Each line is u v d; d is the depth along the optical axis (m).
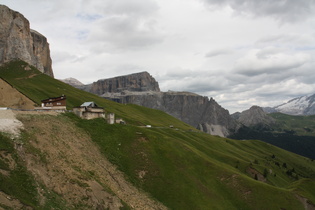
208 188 102.94
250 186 107.81
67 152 79.25
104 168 87.69
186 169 107.44
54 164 68.62
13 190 52.00
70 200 61.22
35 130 78.56
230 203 100.19
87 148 92.81
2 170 55.34
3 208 44.44
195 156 118.00
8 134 68.50
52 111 105.19
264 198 104.44
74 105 189.62
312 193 130.50
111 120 119.25
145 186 94.19
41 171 63.53
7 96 133.25
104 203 66.25
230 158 160.12
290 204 105.19
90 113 116.38
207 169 112.56
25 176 58.34
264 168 177.25
